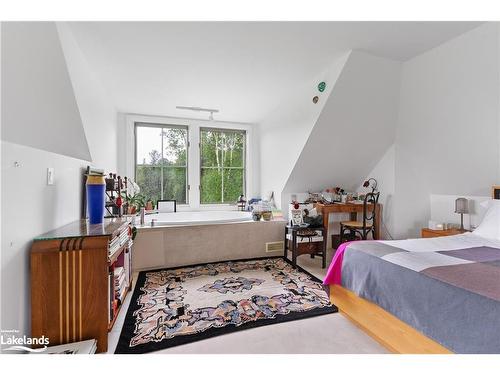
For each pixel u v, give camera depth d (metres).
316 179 3.93
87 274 1.44
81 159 2.29
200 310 2.06
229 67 2.56
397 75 2.78
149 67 2.50
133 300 2.24
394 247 1.92
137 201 3.58
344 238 3.88
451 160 3.01
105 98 3.02
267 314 2.01
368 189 4.04
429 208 3.71
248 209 4.27
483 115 2.36
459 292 1.19
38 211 1.46
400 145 3.47
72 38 1.91
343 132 3.22
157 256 3.04
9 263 1.18
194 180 4.36
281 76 2.83
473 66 2.16
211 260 3.31
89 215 1.94
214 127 4.47
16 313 1.24
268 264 3.27
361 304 1.81
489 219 2.37
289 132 3.61
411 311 1.38
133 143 4.03
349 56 2.38
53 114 1.79
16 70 1.36
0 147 1.12
